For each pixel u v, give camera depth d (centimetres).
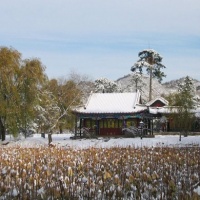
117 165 1902
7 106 4812
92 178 1512
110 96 6519
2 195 1239
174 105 6372
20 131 5150
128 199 1259
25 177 1446
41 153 2495
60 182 1274
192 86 8281
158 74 11294
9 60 4938
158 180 1456
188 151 2861
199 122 6950
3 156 2408
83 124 6431
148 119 6762
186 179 1508
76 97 6212
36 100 5069
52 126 5300
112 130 6356
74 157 2241
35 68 5066
